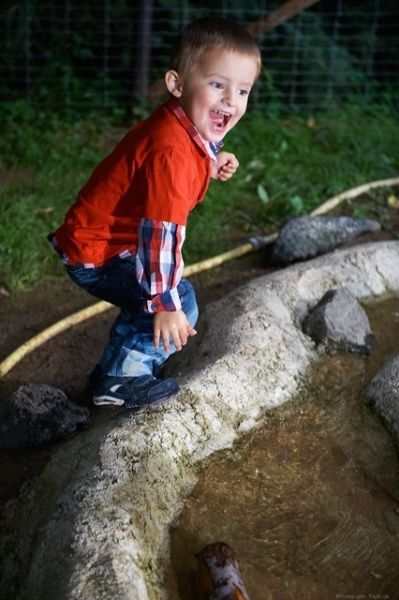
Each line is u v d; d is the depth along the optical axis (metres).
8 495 3.04
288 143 6.52
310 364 3.52
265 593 2.54
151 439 2.84
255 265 4.96
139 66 6.97
